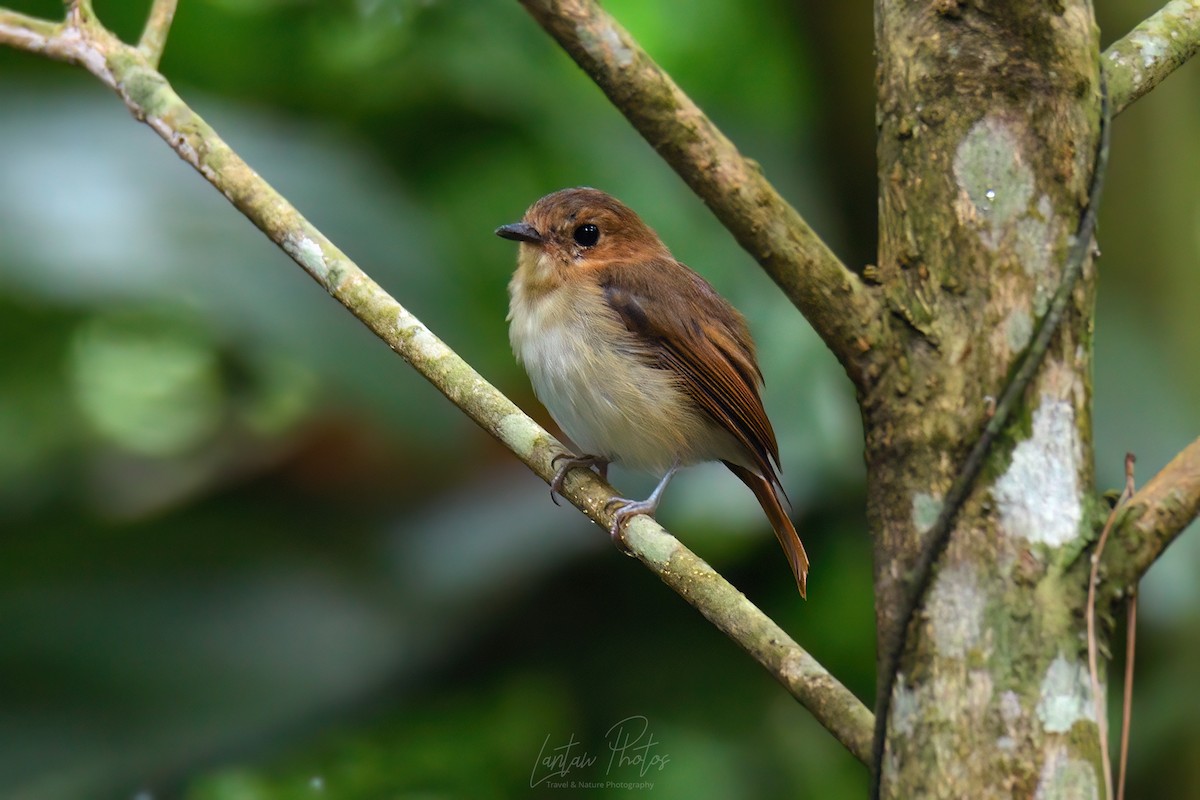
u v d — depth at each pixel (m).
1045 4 4.69
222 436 10.90
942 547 4.56
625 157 11.91
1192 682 8.41
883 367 4.73
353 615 9.24
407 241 10.30
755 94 13.28
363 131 11.43
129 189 9.70
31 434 11.09
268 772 10.00
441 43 11.23
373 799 10.12
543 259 8.78
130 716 8.62
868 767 4.63
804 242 4.66
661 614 10.00
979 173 4.71
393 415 9.45
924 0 4.86
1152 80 5.19
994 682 4.43
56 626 8.90
